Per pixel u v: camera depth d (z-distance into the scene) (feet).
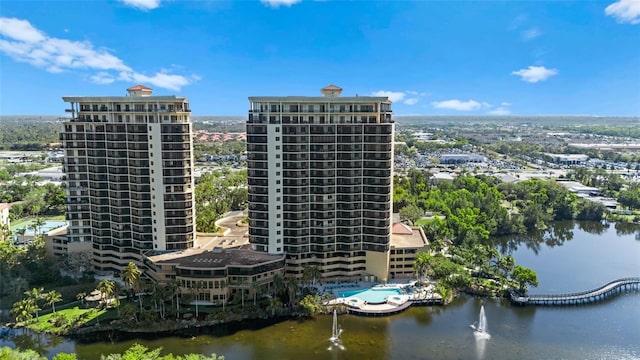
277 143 504.02
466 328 444.55
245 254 519.60
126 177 527.40
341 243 533.14
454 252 618.85
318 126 504.43
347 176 515.91
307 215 521.65
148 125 505.66
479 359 389.19
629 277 590.14
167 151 510.99
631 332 438.40
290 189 513.04
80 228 548.72
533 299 498.69
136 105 513.86
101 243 546.26
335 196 521.65
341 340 419.95
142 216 523.70
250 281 480.64
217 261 493.36
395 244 559.38
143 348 357.41
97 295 497.05
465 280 525.34
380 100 497.87
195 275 474.90
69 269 538.88
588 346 411.75
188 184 526.57
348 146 510.58
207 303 477.77
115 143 520.83
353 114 507.30
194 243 545.44
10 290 475.31
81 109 533.14
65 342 412.36
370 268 538.47
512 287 528.63
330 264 533.96
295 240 521.65
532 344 414.62
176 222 525.75
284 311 468.75
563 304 501.15
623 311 486.38
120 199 529.86
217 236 602.03
